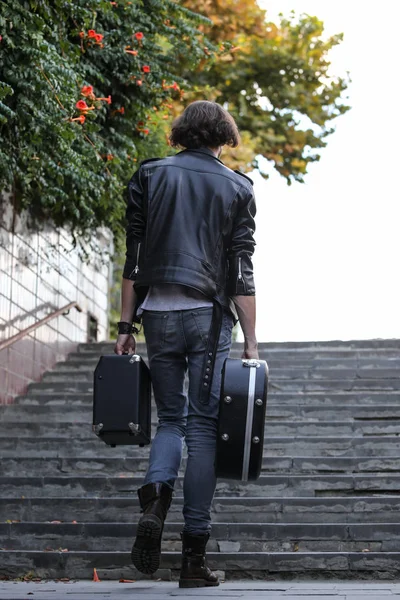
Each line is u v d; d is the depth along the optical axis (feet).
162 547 18.40
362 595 11.93
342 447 25.31
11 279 33.27
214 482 12.50
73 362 37.76
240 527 18.70
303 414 28.48
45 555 16.75
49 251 37.86
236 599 11.21
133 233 12.83
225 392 12.05
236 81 64.39
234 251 12.64
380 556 16.52
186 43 31.76
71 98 22.76
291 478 22.02
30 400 32.50
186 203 12.53
